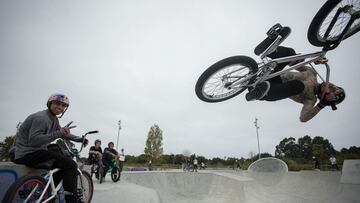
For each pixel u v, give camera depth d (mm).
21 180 2137
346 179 7883
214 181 13969
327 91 2967
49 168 2656
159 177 15367
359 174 7480
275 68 3193
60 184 2580
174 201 12930
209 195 12570
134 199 4734
